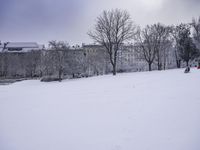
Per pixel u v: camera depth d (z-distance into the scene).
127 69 64.06
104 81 27.08
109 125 7.73
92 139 6.63
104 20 43.75
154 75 29.31
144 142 6.10
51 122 8.72
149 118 8.10
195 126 6.90
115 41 43.75
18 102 14.21
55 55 48.38
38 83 39.59
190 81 18.12
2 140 7.08
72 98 14.44
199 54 58.19
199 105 9.31
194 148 5.57
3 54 71.50
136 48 59.62
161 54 57.44
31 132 7.68
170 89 14.51
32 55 66.44
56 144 6.50
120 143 6.18
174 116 8.06
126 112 9.28
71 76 49.97
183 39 56.88
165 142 5.99
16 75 66.94
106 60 54.06
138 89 16.19
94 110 10.20
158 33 52.78
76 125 8.07
